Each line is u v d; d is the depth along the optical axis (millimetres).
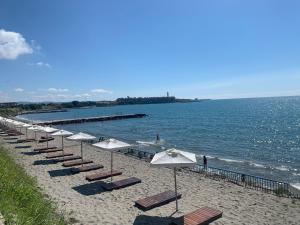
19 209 7418
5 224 5973
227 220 11867
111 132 70188
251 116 110312
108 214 12156
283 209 13461
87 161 21969
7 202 7340
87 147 32438
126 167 21859
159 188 16219
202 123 87562
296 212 13078
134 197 14523
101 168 20672
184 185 17000
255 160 34750
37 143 33531
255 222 11844
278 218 12359
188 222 10977
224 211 12906
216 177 20047
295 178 25750
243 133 62406
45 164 21703
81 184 16594
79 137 20359
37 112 186625
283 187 17188
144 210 12672
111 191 15430
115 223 11273
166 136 59688
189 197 14711
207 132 65000
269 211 13141
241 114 122375
